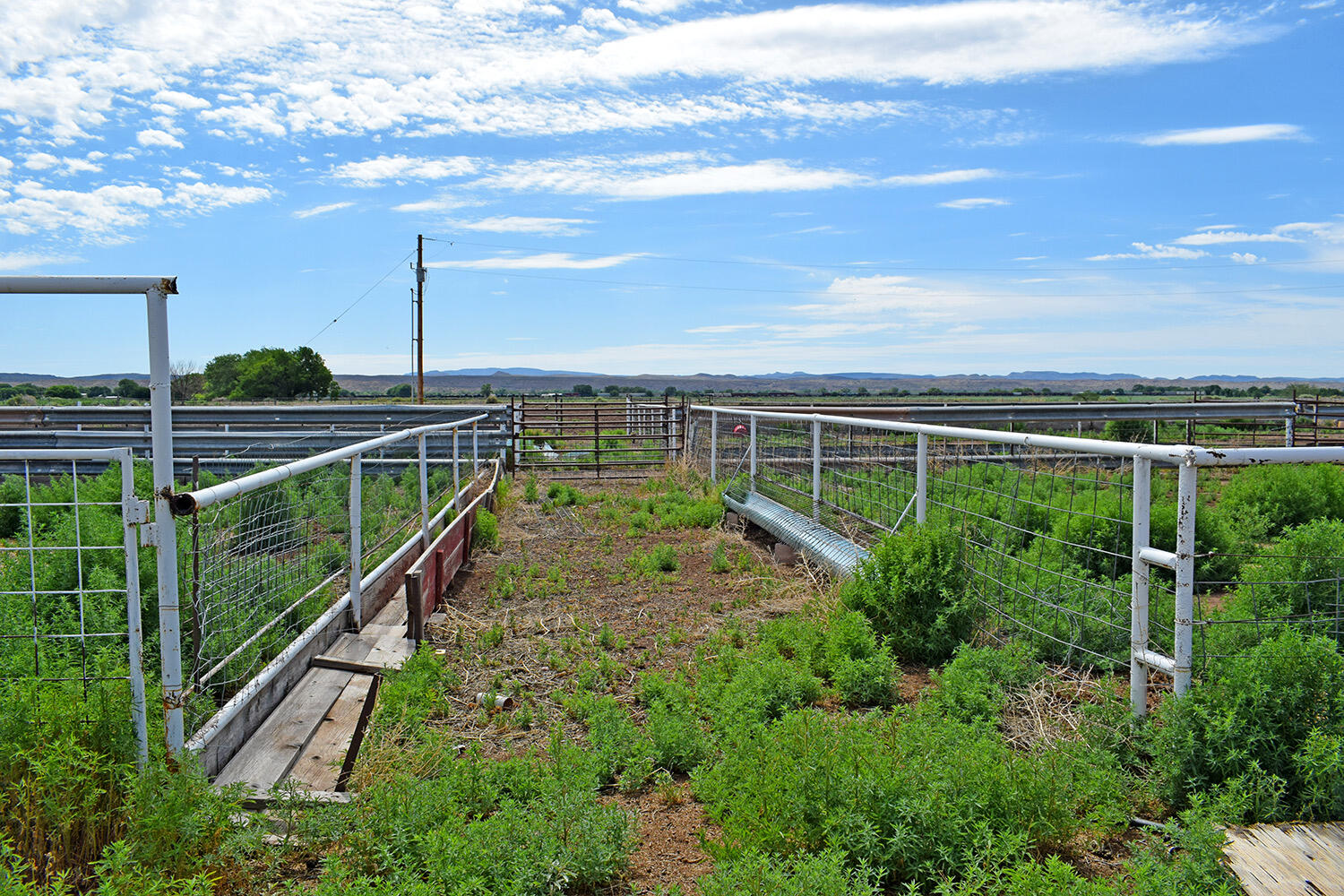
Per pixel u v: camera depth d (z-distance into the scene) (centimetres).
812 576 870
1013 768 380
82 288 368
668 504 1472
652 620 789
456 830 368
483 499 1302
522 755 499
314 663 574
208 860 341
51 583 611
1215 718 397
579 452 2048
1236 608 539
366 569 742
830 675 610
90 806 338
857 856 351
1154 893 305
